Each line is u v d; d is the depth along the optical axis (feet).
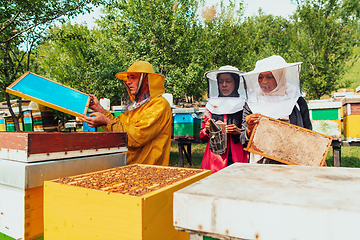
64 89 6.31
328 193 1.90
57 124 10.48
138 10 40.04
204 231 1.86
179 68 39.75
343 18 33.68
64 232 3.16
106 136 4.82
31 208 3.55
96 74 33.42
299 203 1.65
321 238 1.54
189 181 3.67
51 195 3.34
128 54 39.32
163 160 7.53
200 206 1.87
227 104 9.52
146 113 7.08
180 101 41.93
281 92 7.22
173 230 3.24
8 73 15.90
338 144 13.26
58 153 3.93
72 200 3.11
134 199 2.62
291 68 7.04
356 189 2.02
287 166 3.17
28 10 14.73
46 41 18.13
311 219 1.57
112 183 3.43
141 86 7.79
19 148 3.65
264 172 2.76
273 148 5.79
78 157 4.32
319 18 33.65
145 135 6.82
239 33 44.60
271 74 7.14
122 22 40.52
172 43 40.16
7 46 14.99
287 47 39.81
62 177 3.93
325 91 35.68
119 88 34.94
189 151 19.90
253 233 1.70
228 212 1.78
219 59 45.55
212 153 9.74
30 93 5.37
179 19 40.34
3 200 3.84
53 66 36.91
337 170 2.86
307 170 2.87
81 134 4.31
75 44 32.09
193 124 16.47
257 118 6.08
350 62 35.70
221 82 9.78
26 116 14.92
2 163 3.76
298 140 5.66
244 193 1.92
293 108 7.20
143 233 2.58
